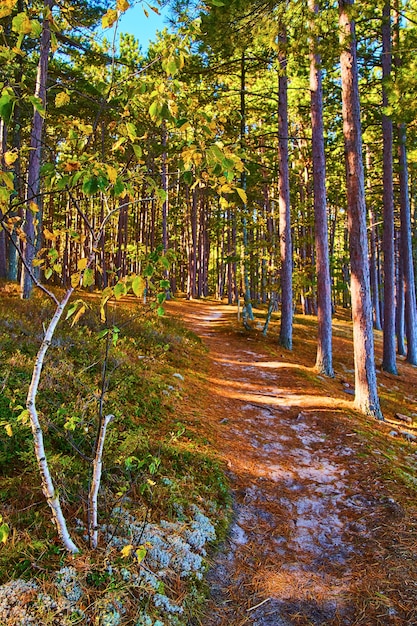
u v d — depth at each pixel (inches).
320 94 513.7
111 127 109.0
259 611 132.8
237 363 488.4
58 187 94.8
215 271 1955.0
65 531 114.6
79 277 103.9
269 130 893.2
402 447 294.7
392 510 194.4
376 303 1168.2
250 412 317.1
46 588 105.0
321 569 156.6
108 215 108.7
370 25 609.6
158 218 1414.9
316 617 132.7
